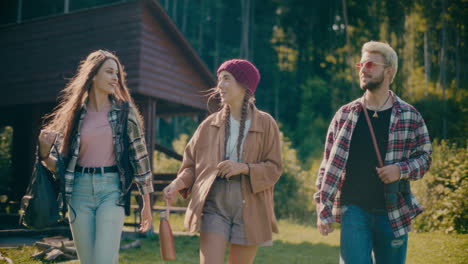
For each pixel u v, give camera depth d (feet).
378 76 10.57
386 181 9.91
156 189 36.81
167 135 128.36
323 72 124.36
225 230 10.21
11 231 27.61
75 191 10.41
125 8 32.91
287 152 54.24
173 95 35.32
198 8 150.00
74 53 34.78
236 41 149.79
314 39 126.21
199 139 11.15
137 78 31.78
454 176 33.73
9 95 37.35
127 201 10.67
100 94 10.93
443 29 89.15
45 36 36.24
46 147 10.35
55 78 35.29
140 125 11.13
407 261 21.93
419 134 10.49
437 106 76.59
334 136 11.05
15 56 37.47
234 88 10.80
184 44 35.60
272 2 144.87
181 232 34.01
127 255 22.93
